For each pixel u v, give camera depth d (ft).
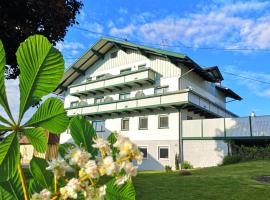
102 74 108.99
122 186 4.01
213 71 99.81
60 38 41.86
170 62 89.04
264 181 38.83
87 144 4.58
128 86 96.53
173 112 84.28
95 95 107.86
